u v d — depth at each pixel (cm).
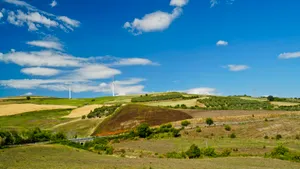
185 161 6906
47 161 6138
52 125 16525
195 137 11788
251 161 7112
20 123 17012
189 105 19175
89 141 11581
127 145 10806
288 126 12338
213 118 14538
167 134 12262
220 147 9556
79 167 5278
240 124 13225
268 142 10288
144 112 16238
